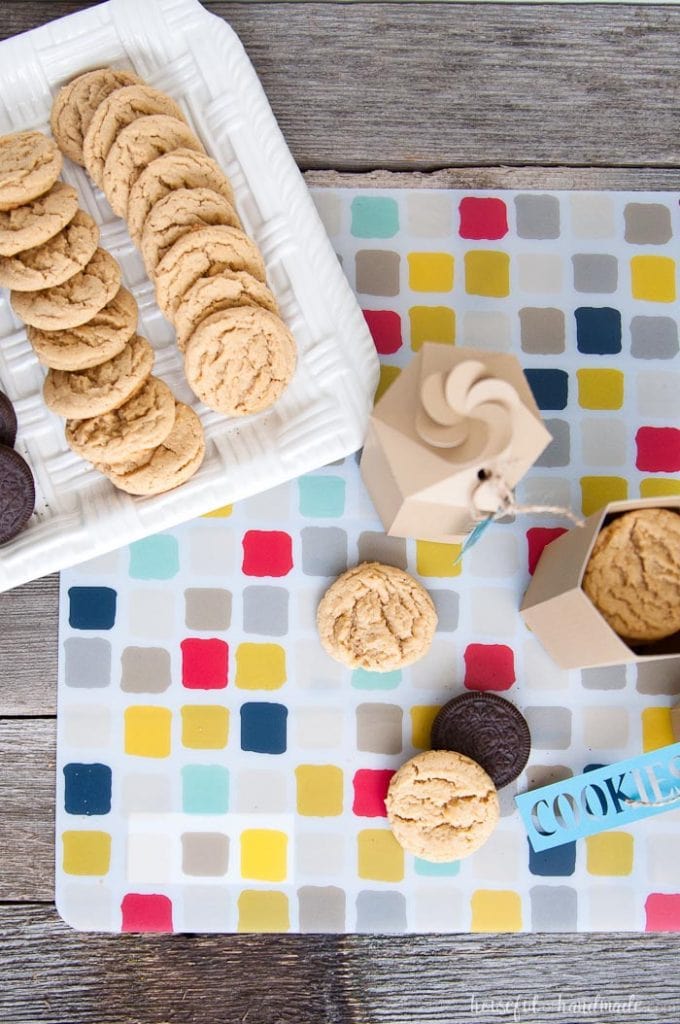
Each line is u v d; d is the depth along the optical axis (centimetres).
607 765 91
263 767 92
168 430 86
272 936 92
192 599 92
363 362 89
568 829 90
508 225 93
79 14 88
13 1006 92
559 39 93
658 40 93
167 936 92
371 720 92
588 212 93
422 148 93
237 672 92
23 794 92
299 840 91
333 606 90
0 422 87
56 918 92
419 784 90
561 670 92
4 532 87
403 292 93
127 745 91
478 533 84
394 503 86
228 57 89
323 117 93
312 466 87
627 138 93
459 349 82
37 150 85
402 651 90
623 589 87
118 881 91
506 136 93
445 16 93
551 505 92
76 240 85
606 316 93
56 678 92
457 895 91
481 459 80
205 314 86
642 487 92
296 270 88
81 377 86
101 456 86
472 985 92
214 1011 92
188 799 91
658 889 91
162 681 92
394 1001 92
